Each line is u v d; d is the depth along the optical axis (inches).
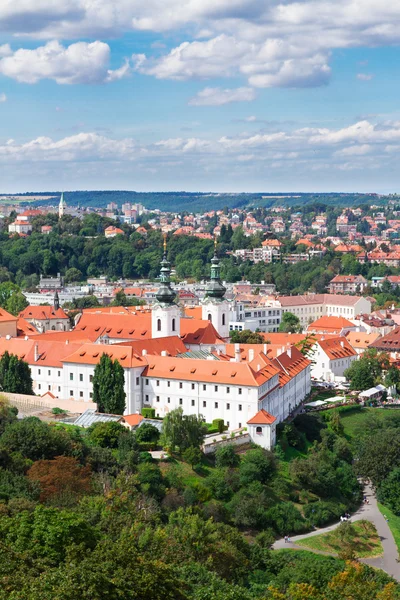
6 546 6082.7
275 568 7849.4
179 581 6151.6
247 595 6417.3
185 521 7682.1
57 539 6205.7
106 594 5393.7
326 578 7450.8
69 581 5369.1
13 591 5280.5
